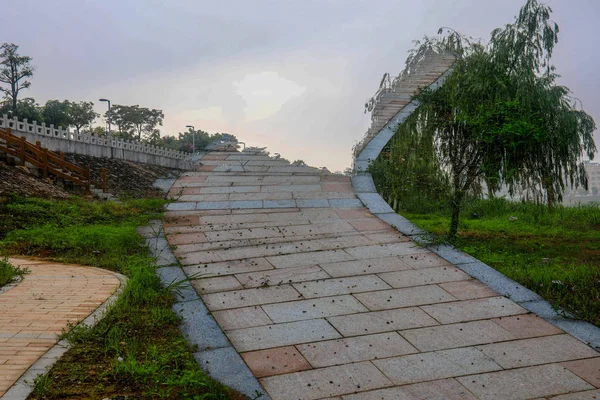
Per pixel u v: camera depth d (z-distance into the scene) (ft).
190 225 59.11
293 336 30.50
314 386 24.77
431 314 33.94
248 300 36.19
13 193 57.93
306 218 61.98
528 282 39.58
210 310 34.19
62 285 35.53
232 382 24.75
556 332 31.19
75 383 21.71
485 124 49.78
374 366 26.91
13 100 172.04
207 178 88.38
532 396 24.18
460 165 54.34
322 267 43.65
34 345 24.93
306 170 95.30
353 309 34.73
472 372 26.40
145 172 94.68
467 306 35.29
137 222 58.44
